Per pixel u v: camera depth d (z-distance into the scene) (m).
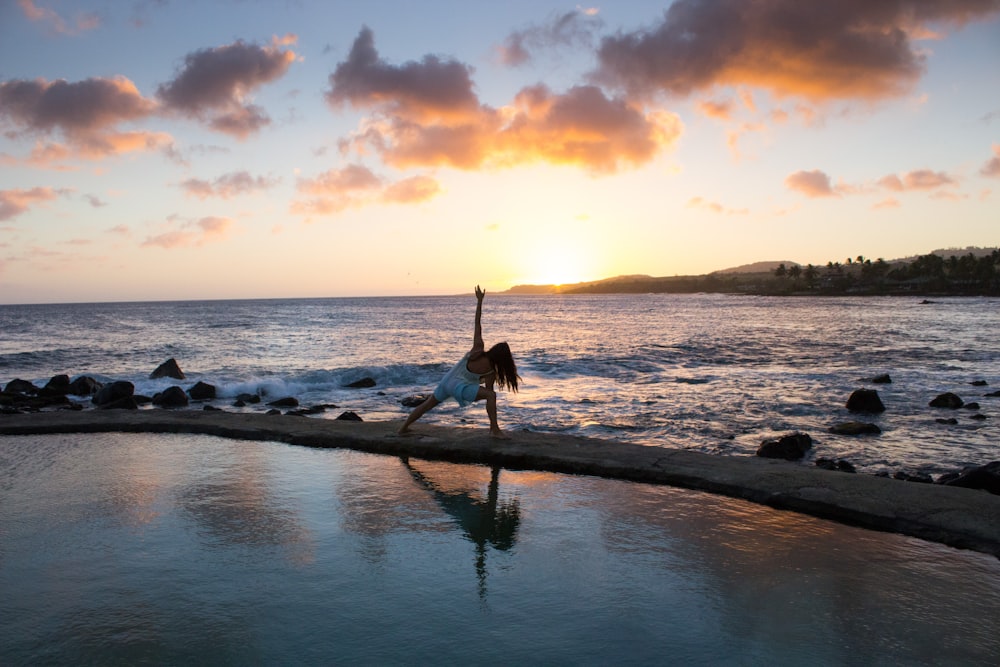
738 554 4.25
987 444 11.18
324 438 7.44
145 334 43.88
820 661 2.93
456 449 6.84
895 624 3.30
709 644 3.07
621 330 46.81
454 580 3.79
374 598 3.54
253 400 17.30
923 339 36.06
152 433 8.12
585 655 2.96
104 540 4.36
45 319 70.94
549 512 5.09
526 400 15.91
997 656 2.99
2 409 15.08
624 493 5.63
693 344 32.97
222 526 4.66
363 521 4.82
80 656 2.92
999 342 33.81
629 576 3.86
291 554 4.16
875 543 4.49
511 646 3.03
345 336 41.31
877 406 14.17
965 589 3.74
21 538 4.39
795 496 5.21
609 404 15.19
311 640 3.07
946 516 4.75
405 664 2.87
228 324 57.59
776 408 14.61
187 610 3.38
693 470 5.99
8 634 3.11
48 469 6.27
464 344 35.06
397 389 19.02
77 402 17.30
